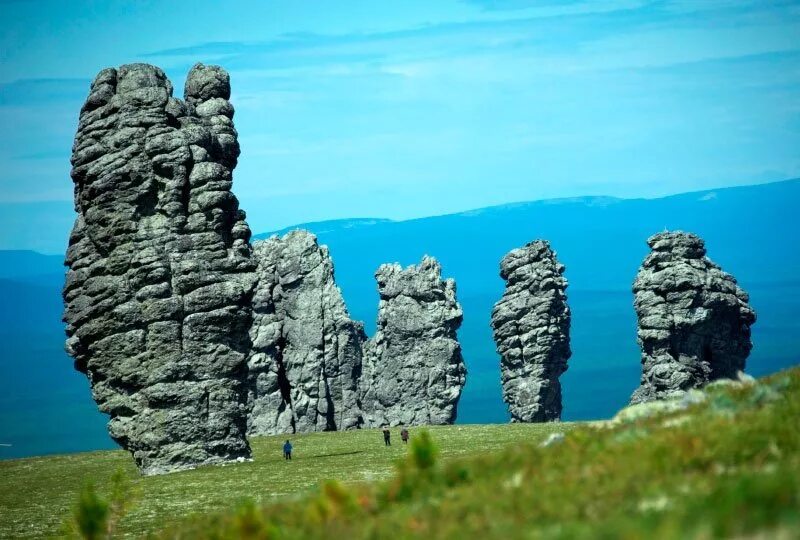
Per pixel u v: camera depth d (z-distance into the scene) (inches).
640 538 2348.7
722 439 3248.0
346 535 3016.7
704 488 2802.7
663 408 4571.9
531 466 3533.5
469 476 3627.0
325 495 3479.3
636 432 3762.3
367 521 3179.1
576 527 2586.1
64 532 6884.8
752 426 3334.2
